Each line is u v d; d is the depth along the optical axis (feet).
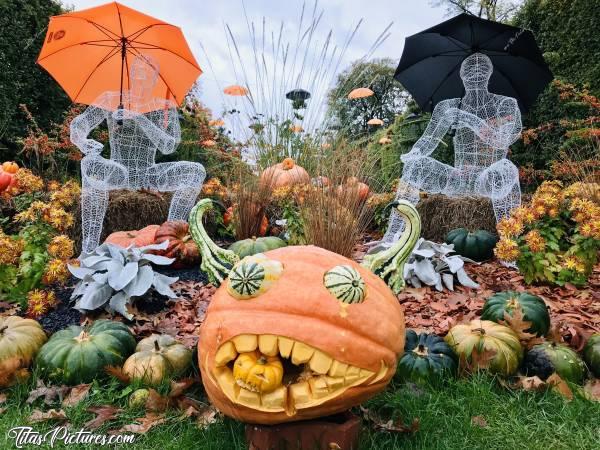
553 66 25.38
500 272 15.26
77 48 17.28
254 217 16.76
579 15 24.13
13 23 23.44
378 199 17.19
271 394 5.68
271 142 21.49
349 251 11.90
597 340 8.91
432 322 11.28
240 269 5.86
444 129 15.94
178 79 18.31
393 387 8.04
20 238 12.09
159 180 16.98
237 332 5.66
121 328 9.07
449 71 18.29
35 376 8.29
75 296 11.28
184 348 8.71
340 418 6.48
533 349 8.70
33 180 15.33
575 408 7.50
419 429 6.94
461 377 8.34
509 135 15.64
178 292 12.76
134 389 8.00
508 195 15.79
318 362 5.56
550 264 13.56
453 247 15.60
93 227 14.97
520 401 7.75
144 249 11.96
